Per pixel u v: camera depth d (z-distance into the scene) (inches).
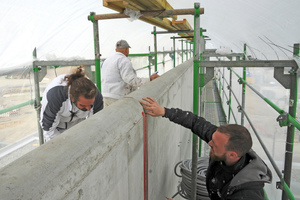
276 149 115.1
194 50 93.7
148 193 68.4
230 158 58.6
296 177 104.4
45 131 81.3
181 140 150.3
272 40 101.6
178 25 181.3
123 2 91.8
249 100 187.8
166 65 415.5
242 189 56.6
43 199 23.8
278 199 112.2
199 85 98.7
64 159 28.8
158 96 74.4
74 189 29.6
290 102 79.8
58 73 141.9
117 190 44.8
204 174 109.2
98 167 36.2
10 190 21.8
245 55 162.9
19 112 122.0
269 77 127.3
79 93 66.2
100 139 37.1
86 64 118.4
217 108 406.3
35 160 27.1
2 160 115.0
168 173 102.0
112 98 146.2
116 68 142.5
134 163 55.0
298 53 76.6
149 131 67.5
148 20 149.3
